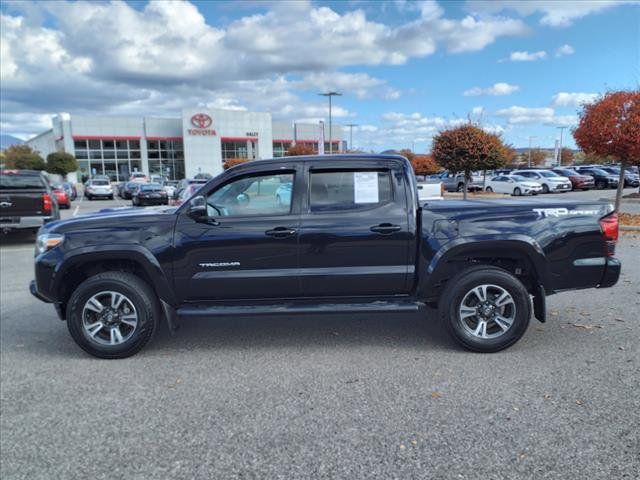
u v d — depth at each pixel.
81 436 3.21
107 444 3.10
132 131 62.84
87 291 4.48
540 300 4.50
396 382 3.90
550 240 4.39
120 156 62.97
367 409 3.46
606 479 2.62
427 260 4.44
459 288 4.39
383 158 4.60
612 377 3.87
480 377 3.94
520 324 4.39
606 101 14.12
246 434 3.18
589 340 4.71
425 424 3.24
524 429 3.13
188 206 4.53
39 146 85.06
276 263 4.48
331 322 5.53
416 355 4.46
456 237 4.40
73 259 4.48
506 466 2.75
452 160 22.97
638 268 7.98
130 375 4.19
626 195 26.58
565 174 33.91
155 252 4.46
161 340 5.06
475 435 3.08
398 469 2.76
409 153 54.03
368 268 4.50
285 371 4.19
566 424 3.18
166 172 65.25
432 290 4.51
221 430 3.24
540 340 4.75
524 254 4.46
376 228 4.43
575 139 15.16
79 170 61.03
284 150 74.69
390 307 4.52
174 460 2.91
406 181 4.55
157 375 4.18
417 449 2.95
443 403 3.52
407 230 4.45
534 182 30.05
